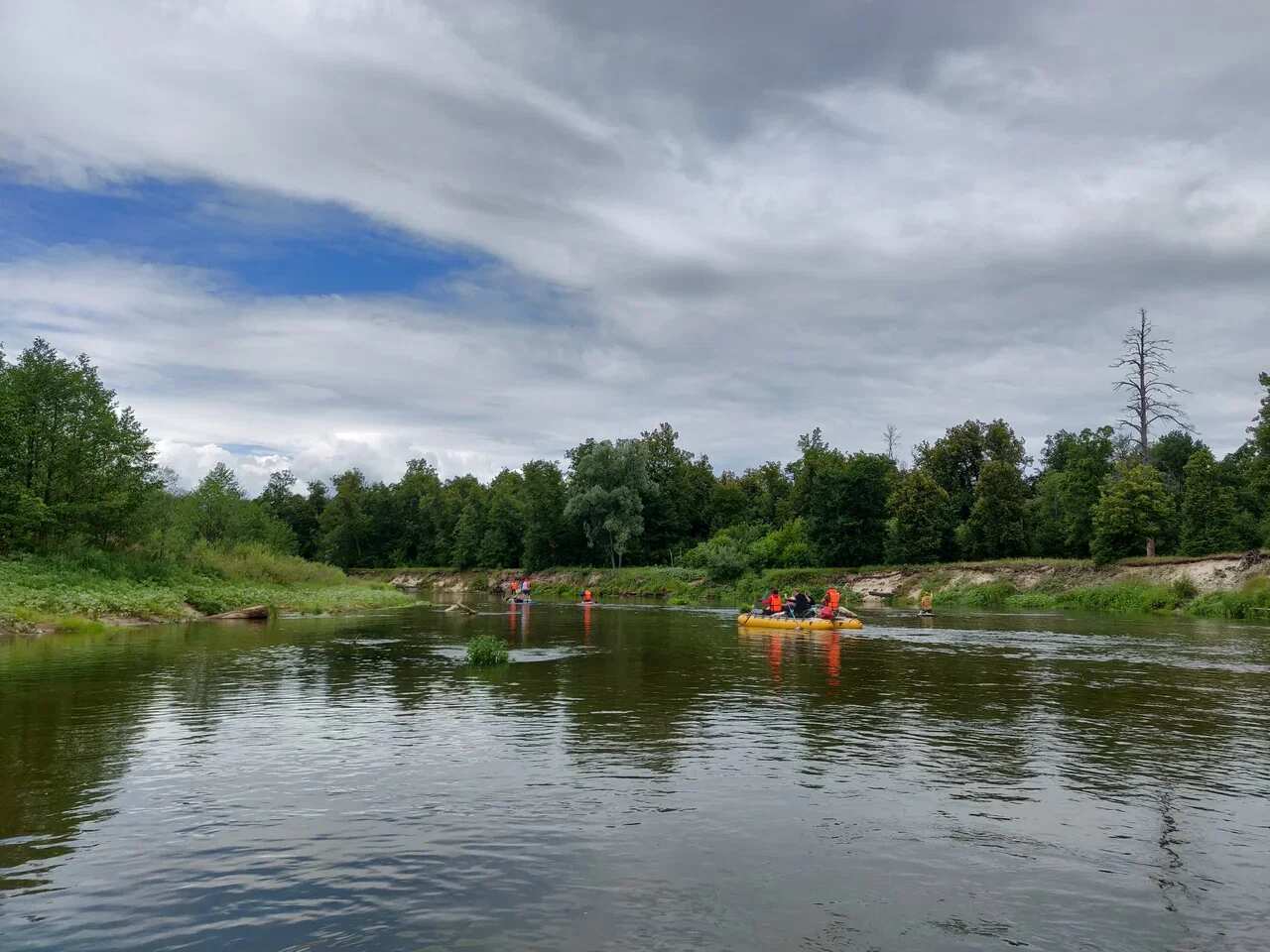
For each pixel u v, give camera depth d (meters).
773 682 18.52
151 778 10.14
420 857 7.59
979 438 79.56
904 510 68.50
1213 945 5.93
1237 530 57.66
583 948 5.83
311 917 6.33
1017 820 8.70
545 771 10.59
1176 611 45.47
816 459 81.38
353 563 134.12
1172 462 89.75
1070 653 24.83
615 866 7.38
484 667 21.00
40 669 19.83
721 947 5.85
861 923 6.25
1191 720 14.10
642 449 94.69
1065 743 12.31
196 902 6.61
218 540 63.88
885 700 16.08
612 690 17.25
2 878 7.09
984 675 19.75
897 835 8.22
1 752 11.50
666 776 10.33
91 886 6.93
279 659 22.19
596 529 92.88
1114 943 5.96
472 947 5.85
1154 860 7.60
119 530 46.62
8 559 39.34
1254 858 7.66
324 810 8.93
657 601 72.88
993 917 6.38
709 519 104.88
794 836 8.17
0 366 43.47
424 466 146.25
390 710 14.79
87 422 44.12
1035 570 58.62
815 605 38.94
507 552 109.69
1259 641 28.58
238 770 10.59
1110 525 55.25
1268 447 48.53
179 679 18.36
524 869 7.30
